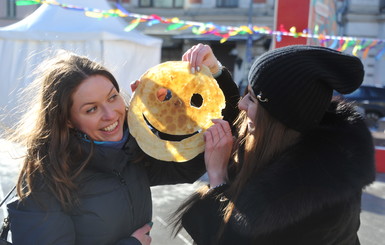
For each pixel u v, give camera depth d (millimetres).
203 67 1453
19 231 1140
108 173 1282
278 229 1055
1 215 2674
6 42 6062
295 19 4793
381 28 15461
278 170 1086
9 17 16812
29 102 1343
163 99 1501
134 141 1391
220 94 1439
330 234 1064
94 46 5824
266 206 1043
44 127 1210
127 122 1352
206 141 1345
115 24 6508
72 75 1179
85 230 1227
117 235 1272
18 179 1209
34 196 1145
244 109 1278
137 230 1322
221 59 17000
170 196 3887
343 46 4402
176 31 16969
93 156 1230
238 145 1365
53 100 1185
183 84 1436
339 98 1300
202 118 1454
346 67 1102
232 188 1199
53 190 1151
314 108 1082
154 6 17203
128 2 17234
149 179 1547
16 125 1451
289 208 1018
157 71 1418
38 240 1121
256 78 1135
